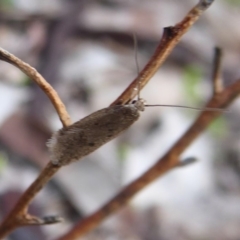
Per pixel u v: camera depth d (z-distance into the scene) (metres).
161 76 0.37
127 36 0.39
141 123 0.33
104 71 0.36
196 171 0.32
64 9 0.37
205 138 0.35
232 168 0.35
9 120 0.29
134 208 0.29
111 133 0.12
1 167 0.27
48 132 0.29
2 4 0.37
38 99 0.30
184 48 0.41
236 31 0.48
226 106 0.16
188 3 0.46
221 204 0.32
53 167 0.13
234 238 0.30
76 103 0.33
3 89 0.30
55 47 0.35
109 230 0.27
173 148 0.16
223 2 0.50
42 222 0.14
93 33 0.38
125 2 0.41
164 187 0.30
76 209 0.28
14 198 0.26
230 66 0.44
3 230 0.14
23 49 0.35
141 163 0.31
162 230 0.29
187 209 0.30
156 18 0.42
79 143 0.12
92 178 0.29
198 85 0.39
